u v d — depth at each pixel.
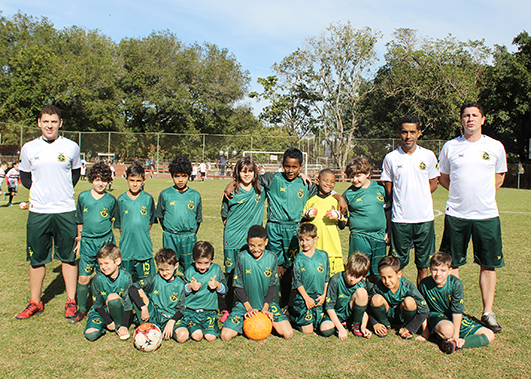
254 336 3.84
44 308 4.63
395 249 4.52
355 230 4.55
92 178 4.50
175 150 35.69
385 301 3.92
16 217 10.91
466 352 3.61
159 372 3.26
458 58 35.06
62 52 46.38
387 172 4.57
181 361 3.44
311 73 38.09
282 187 4.59
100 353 3.58
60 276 5.89
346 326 4.18
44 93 39.94
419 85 35.31
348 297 4.01
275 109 43.09
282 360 3.46
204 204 14.73
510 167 28.19
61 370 3.29
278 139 37.06
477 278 5.73
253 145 36.75
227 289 4.29
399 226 4.43
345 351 3.63
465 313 4.48
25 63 40.06
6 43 46.03
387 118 41.31
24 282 5.50
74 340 3.83
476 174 4.22
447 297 3.81
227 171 34.72
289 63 38.41
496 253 4.21
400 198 4.41
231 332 3.87
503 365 3.38
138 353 3.58
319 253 4.18
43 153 4.41
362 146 34.62
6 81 41.59
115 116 44.69
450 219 4.41
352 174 4.41
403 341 3.85
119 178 30.50
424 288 3.97
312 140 37.03
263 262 4.09
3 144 27.81
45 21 49.53
